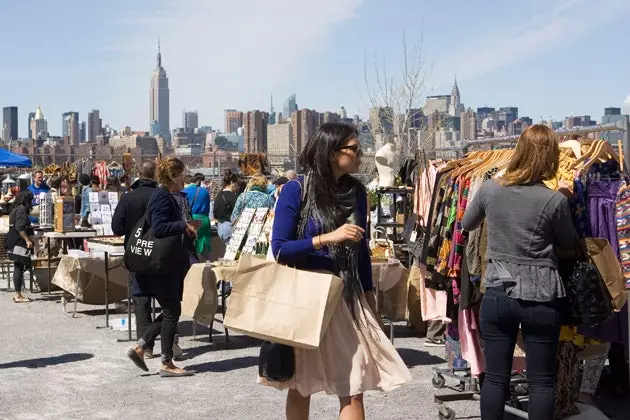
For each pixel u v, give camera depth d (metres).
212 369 7.95
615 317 5.82
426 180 7.72
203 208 11.88
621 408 6.43
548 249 4.61
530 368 4.68
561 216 4.58
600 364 6.05
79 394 7.02
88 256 10.68
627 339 5.82
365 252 4.39
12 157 20.31
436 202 6.43
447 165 6.50
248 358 8.43
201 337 9.66
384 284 8.31
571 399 5.64
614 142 6.32
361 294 4.27
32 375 7.74
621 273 5.07
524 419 5.48
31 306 12.24
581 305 4.70
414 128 27.78
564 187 5.45
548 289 4.55
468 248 5.59
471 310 5.92
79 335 9.81
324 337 4.12
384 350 4.23
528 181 4.68
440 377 7.00
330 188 4.20
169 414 6.37
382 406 6.50
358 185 4.35
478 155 6.57
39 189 18.22
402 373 4.23
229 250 9.03
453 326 6.78
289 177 13.45
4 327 10.40
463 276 5.71
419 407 6.46
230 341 9.38
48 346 9.15
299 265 4.19
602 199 5.73
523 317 4.62
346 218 4.22
